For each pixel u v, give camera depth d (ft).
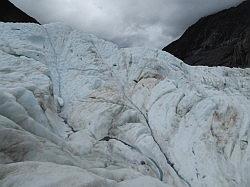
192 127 77.71
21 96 64.03
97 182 29.55
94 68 99.19
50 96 80.33
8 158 38.29
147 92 90.99
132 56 104.88
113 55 107.86
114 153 69.05
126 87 95.96
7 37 97.96
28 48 96.73
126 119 80.43
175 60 108.88
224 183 64.23
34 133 53.01
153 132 79.25
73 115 82.79
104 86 92.32
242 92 103.71
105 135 76.43
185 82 98.73
